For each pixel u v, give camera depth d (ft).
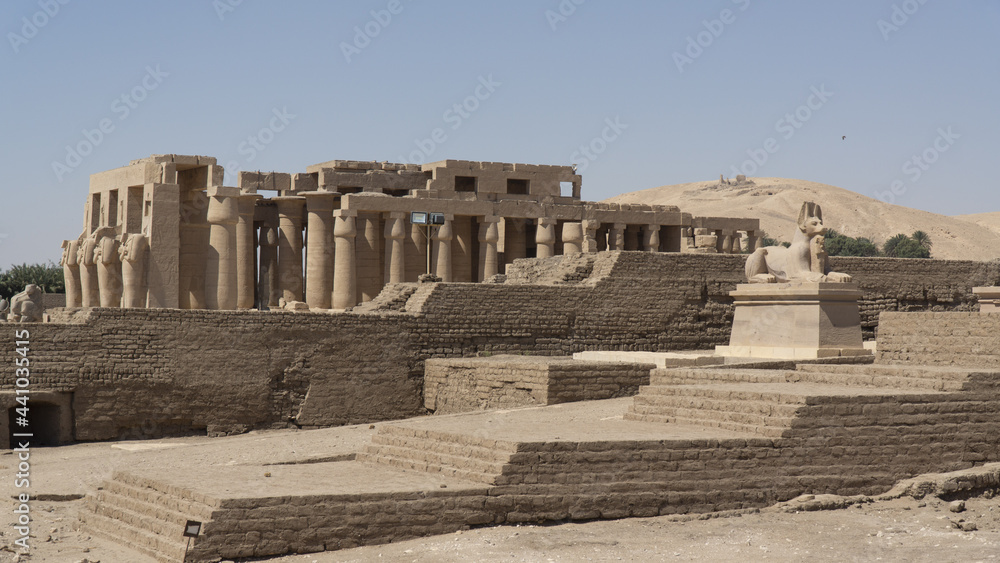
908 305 153.58
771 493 64.23
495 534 56.24
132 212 135.95
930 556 52.21
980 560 51.06
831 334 107.14
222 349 108.88
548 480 59.62
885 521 60.75
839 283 107.86
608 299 131.34
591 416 82.99
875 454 67.62
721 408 70.95
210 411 108.06
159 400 105.40
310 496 54.65
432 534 56.65
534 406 94.43
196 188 138.21
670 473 62.13
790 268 112.27
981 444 71.41
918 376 76.07
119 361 103.45
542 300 127.24
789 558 52.26
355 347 115.96
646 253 134.62
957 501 65.21
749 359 105.19
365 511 55.36
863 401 67.97
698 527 58.80
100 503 62.85
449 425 71.51
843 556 52.60
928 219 574.56
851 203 597.93
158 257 126.62
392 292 127.13
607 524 58.90
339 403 114.62
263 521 53.16
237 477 61.87
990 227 600.39
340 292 158.40
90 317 102.37
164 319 106.01
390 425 72.43
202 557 51.67
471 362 109.50
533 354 126.31
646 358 108.99
